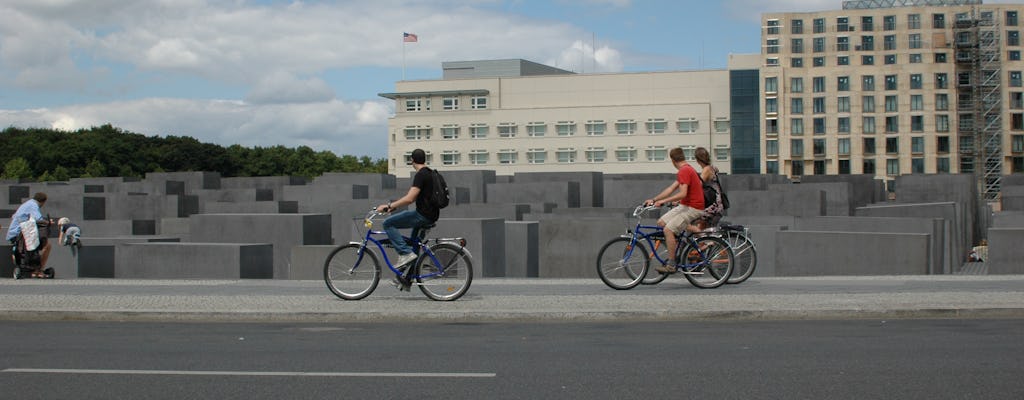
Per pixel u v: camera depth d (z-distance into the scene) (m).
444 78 125.94
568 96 114.19
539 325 10.44
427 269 11.73
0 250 18.94
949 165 99.62
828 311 10.74
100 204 32.16
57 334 10.00
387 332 9.98
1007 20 100.50
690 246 12.74
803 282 13.85
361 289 11.98
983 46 99.88
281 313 11.07
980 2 101.56
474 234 19.61
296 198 31.19
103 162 119.81
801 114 103.31
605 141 112.12
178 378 7.43
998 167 99.00
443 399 6.62
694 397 6.62
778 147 104.06
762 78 104.44
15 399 6.72
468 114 116.38
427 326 10.45
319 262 19.19
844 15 102.88
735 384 7.04
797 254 18.42
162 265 18.94
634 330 9.94
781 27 104.62
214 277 18.64
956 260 22.61
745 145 106.56
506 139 115.00
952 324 10.14
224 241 22.03
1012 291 12.27
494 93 116.00
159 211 33.62
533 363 8.00
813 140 102.94
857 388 6.85
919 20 101.06
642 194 31.94
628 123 111.56
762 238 20.70
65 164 118.81
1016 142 99.94
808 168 102.94
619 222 20.30
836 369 7.59
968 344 8.77
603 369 7.69
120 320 11.20
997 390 6.75
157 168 124.69
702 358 8.16
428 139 117.75
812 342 8.98
